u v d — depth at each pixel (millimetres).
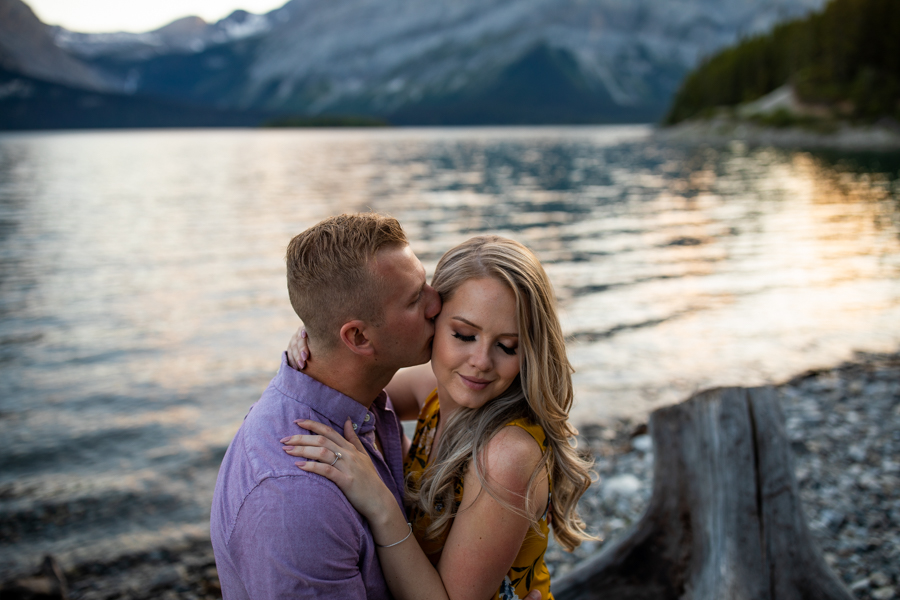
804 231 19391
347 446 1577
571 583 2570
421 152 77250
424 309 1657
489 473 1620
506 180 39031
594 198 29078
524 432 1663
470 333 1645
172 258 16312
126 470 5703
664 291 12141
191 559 4395
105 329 10172
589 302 11352
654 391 7270
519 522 1622
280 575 1382
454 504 1706
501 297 1606
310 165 55375
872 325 9797
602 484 5164
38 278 13992
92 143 126500
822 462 5379
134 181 40469
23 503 5129
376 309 1577
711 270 14070
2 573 4207
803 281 12844
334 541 1426
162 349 9164
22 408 7102
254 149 90250
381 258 1579
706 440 2516
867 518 4457
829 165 44562
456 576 1630
